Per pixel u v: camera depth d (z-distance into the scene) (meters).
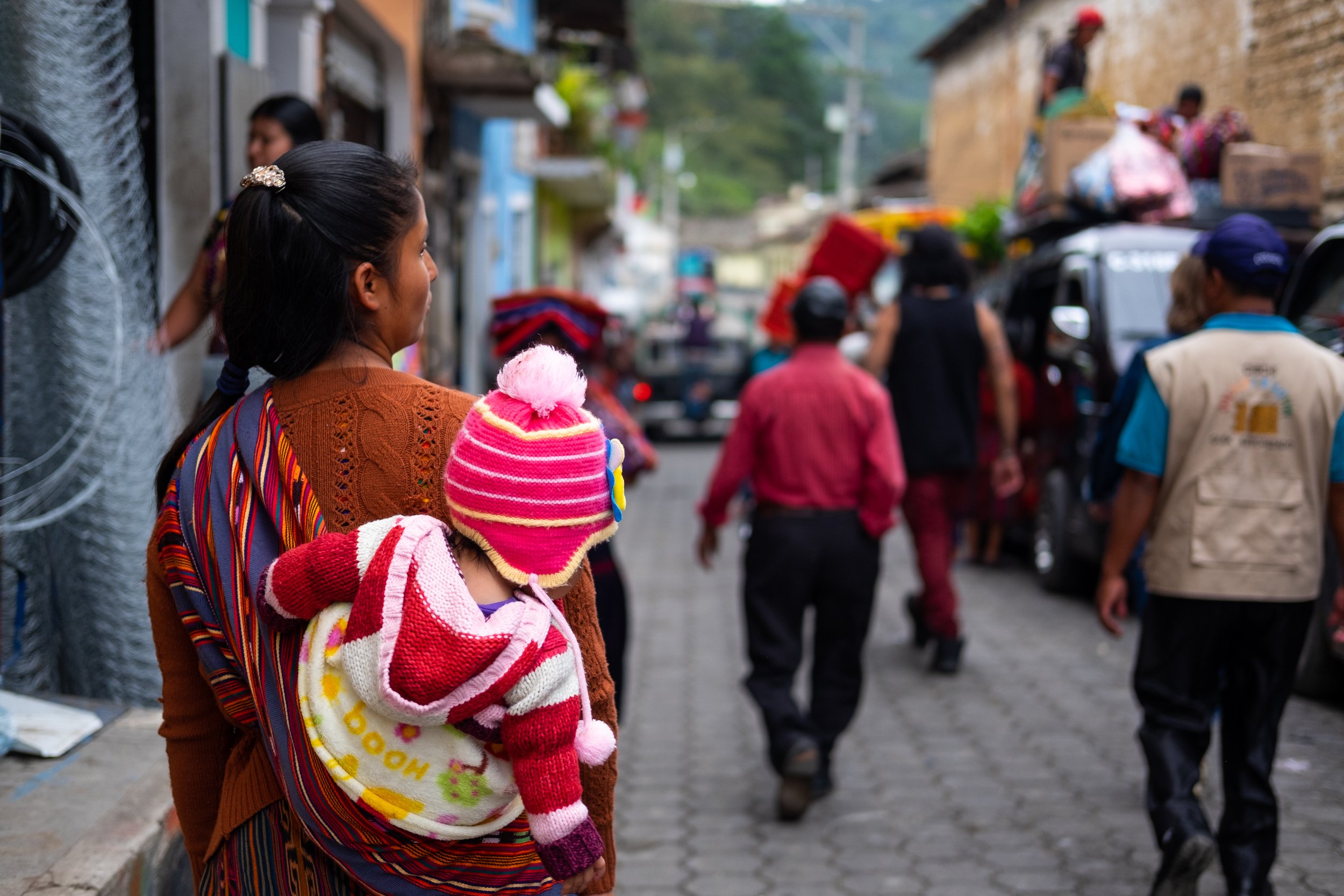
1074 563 8.09
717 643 7.14
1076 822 4.18
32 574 3.62
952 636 6.23
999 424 6.26
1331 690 5.30
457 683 1.43
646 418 21.03
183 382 4.99
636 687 6.15
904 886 3.70
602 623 4.01
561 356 1.54
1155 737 3.25
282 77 7.33
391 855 1.53
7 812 2.59
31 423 3.65
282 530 1.57
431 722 1.45
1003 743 5.08
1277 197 6.39
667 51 96.06
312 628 1.50
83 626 3.68
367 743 1.48
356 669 1.45
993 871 3.79
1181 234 7.94
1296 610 3.19
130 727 3.13
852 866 3.87
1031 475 8.86
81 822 2.54
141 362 3.83
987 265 14.81
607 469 1.54
